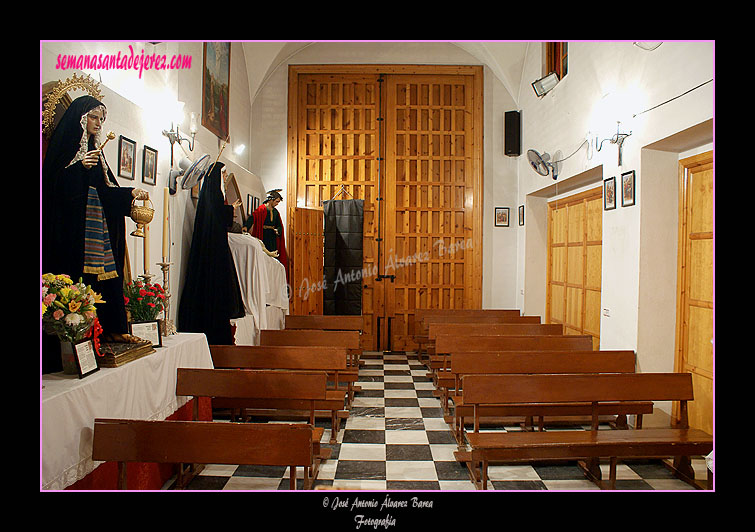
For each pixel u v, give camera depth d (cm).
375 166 945
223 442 263
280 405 448
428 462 416
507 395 373
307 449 262
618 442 348
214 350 468
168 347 379
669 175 498
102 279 328
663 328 500
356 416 538
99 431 266
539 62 816
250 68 905
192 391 378
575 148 655
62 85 332
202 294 543
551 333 639
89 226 323
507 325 641
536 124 825
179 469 354
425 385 675
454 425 496
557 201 834
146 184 486
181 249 571
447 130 938
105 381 291
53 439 248
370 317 943
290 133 934
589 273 703
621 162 535
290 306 854
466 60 936
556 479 385
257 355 467
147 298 389
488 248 941
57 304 280
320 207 941
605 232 576
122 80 452
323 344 577
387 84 940
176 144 561
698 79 409
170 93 548
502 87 937
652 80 473
